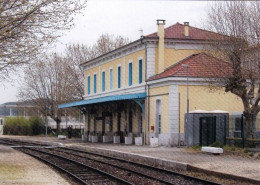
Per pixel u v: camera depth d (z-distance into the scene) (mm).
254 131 24312
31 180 15312
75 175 17109
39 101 63469
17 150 32281
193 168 18219
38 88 63406
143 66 35688
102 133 45750
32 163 21859
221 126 26188
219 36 25828
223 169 17234
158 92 32781
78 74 61531
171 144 30328
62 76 62031
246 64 24422
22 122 66688
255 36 24609
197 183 14992
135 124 37531
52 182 14938
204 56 32531
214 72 26703
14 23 15438
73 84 61531
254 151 22625
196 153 24031
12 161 22750
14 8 15320
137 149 28375
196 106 30938
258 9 25031
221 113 27906
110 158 25188
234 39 24656
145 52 35188
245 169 17109
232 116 26422
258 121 26812
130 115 39156
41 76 62719
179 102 30750
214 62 28031
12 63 16172
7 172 17547
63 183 14750
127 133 39094
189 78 30797
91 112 48062
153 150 27031
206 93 31141
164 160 20625
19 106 68625
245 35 24766
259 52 23828
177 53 35062
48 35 16188
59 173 18141
